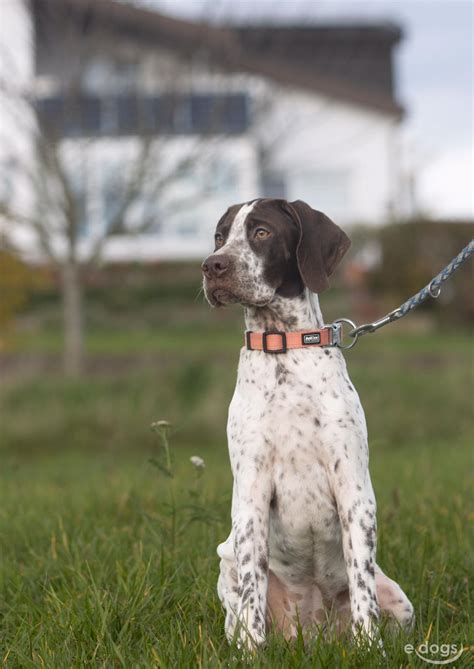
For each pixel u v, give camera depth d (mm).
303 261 3941
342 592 3986
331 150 31297
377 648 3262
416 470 7699
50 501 6684
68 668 3307
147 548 4762
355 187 31500
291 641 3596
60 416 13688
